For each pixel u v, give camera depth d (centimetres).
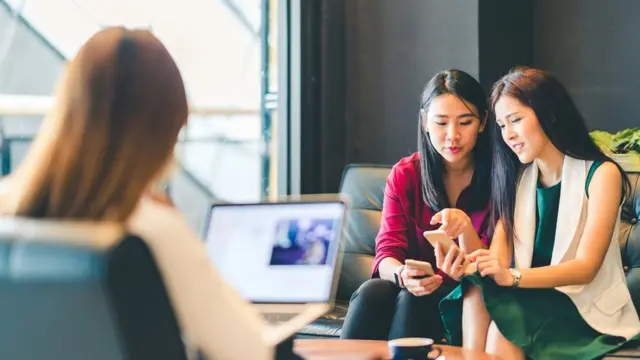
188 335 115
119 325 97
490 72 368
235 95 406
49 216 111
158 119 113
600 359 222
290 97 393
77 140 111
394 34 388
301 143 390
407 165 282
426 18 378
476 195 268
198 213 371
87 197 110
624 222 284
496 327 224
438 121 260
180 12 397
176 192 391
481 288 225
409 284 238
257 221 192
